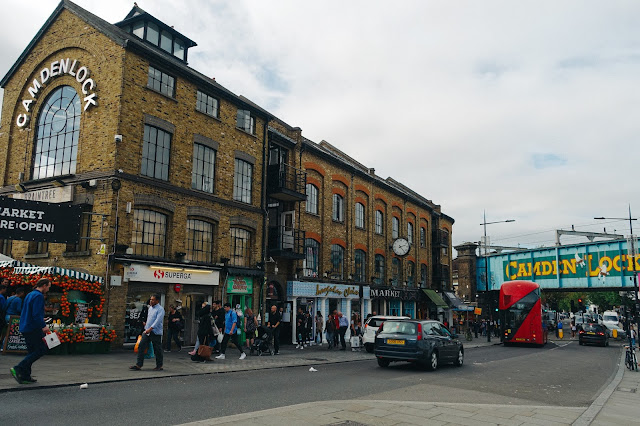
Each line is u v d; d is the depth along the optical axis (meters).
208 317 13.23
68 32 17.22
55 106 17.41
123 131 15.29
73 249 15.79
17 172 17.88
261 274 20.75
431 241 41.34
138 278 15.16
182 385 9.24
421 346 13.58
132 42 15.55
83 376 9.34
